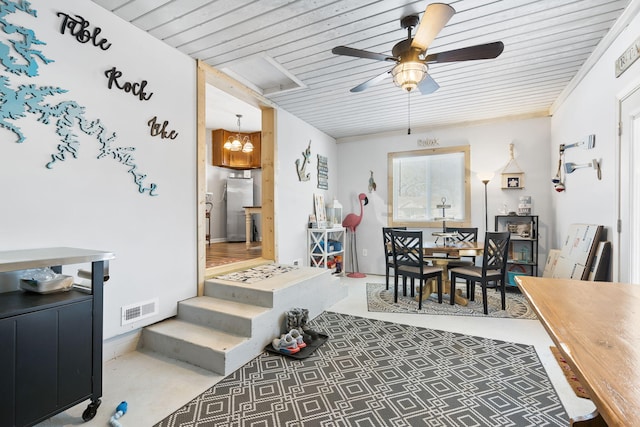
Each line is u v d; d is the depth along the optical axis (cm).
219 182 694
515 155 482
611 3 219
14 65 182
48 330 155
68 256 161
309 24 247
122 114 240
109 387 205
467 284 410
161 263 272
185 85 292
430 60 225
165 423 171
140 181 253
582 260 306
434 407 184
